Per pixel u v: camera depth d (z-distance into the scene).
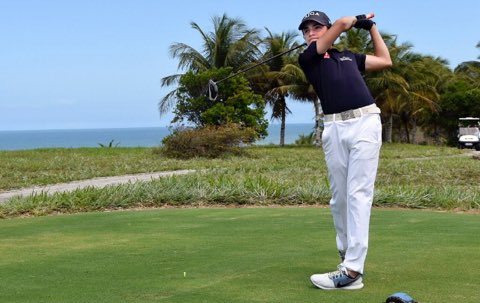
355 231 4.00
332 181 4.20
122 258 5.27
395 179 15.96
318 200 10.59
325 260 4.99
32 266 5.00
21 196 10.95
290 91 39.41
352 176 4.02
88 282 4.39
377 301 3.73
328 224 7.23
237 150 25.14
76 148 31.33
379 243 5.73
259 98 35.31
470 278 4.27
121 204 10.14
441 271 4.50
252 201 10.55
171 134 26.75
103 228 7.27
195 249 5.63
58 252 5.64
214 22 39.66
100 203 10.01
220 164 20.98
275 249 5.54
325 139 4.14
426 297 3.80
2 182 15.29
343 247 4.29
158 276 4.53
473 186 13.91
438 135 54.84
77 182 15.74
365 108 4.03
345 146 4.06
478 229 6.72
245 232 6.68
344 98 4.04
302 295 3.90
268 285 4.18
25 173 17.72
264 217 8.09
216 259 5.11
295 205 10.41
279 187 10.98
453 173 17.38
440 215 8.31
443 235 6.25
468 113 48.44
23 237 6.65
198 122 35.00
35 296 4.04
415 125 53.22
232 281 4.31
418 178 16.22
